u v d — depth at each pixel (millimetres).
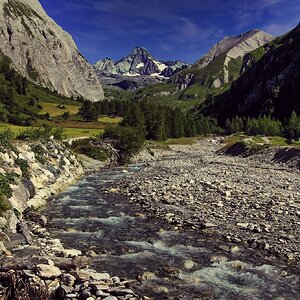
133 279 16719
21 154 36781
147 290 15602
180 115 184000
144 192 37750
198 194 35094
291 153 71938
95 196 37406
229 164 70062
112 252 20453
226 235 23078
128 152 78125
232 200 32062
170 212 29062
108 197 36781
